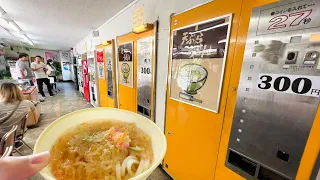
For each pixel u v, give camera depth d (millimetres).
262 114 813
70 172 317
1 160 273
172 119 1495
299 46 655
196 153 1266
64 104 4609
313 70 627
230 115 979
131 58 2109
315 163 660
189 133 1311
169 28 1390
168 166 1646
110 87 3018
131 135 445
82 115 511
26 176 284
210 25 1027
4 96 1866
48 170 314
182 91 1326
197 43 1138
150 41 1675
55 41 6020
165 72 1532
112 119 535
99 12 2418
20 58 4438
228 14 914
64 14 2582
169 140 1577
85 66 4707
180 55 1305
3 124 1804
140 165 345
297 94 682
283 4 682
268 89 776
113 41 2662
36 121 2945
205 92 1125
